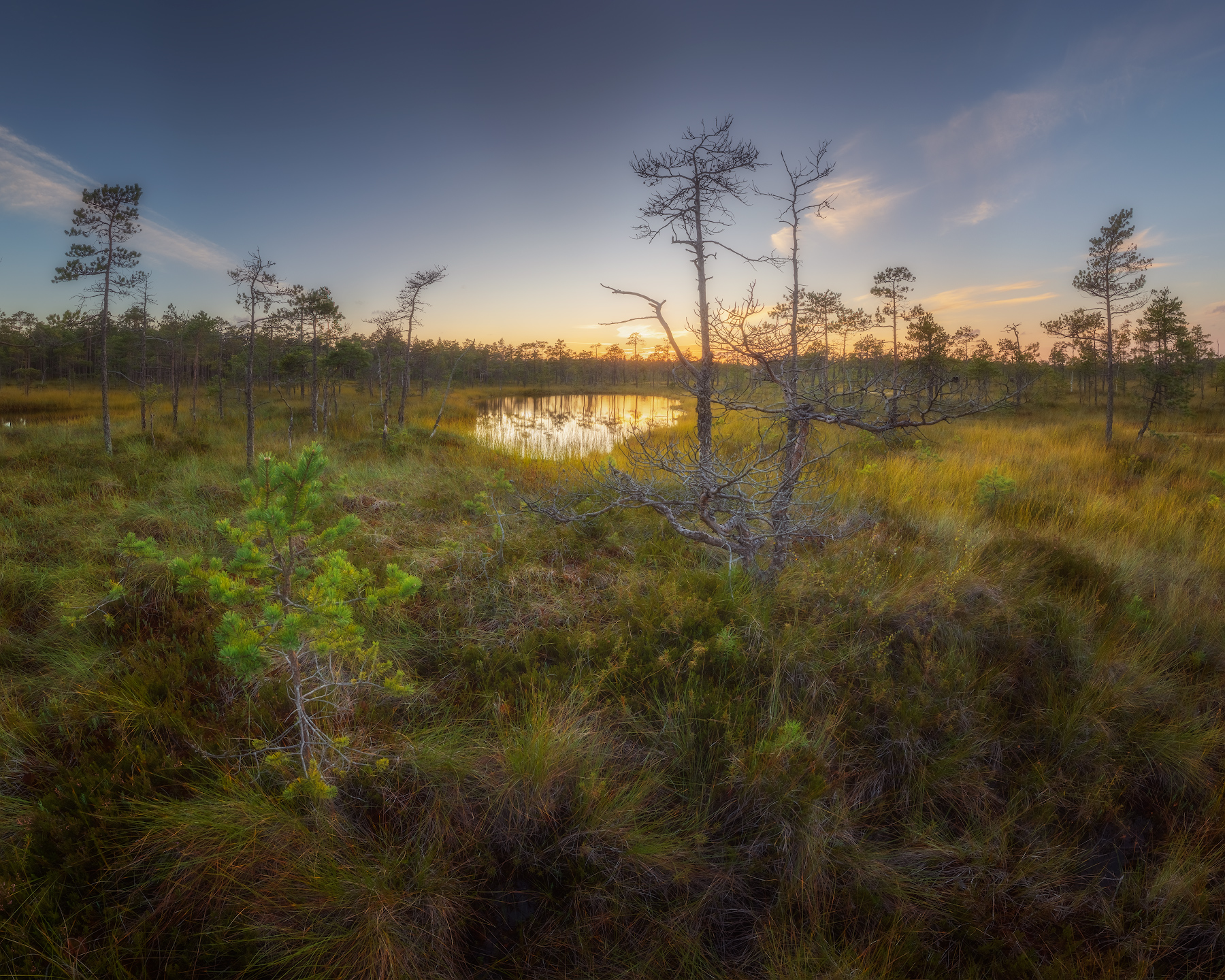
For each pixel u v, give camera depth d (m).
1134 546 6.17
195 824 2.46
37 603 4.41
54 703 3.21
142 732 3.04
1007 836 2.94
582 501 6.66
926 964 2.41
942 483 8.46
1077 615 4.43
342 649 2.65
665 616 4.23
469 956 2.40
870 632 4.15
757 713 3.45
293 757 2.76
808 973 2.34
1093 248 15.59
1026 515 7.11
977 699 3.61
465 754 3.02
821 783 2.85
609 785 2.96
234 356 24.59
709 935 2.54
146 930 2.20
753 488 5.15
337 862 2.45
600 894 2.59
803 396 4.33
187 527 5.90
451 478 8.74
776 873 2.74
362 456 11.66
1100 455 12.32
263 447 12.10
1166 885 2.69
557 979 2.33
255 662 2.28
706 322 5.39
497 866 2.66
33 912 2.13
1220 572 5.59
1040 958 2.46
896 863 2.81
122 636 4.04
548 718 3.12
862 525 5.70
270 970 2.18
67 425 15.80
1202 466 11.12
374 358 21.59
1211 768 3.32
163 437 12.93
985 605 4.51
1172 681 3.91
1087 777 3.26
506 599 4.66
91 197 9.55
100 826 2.44
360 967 2.19
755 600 4.38
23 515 6.12
